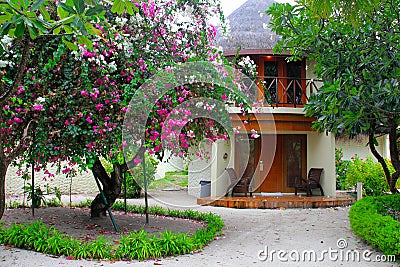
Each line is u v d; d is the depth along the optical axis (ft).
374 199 25.22
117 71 19.35
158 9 21.43
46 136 17.95
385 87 17.48
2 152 8.63
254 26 39.37
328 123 19.47
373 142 24.53
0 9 7.11
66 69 18.02
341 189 42.91
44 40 17.85
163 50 21.31
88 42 8.57
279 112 35.12
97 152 19.49
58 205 32.22
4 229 20.40
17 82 8.18
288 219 28.12
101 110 18.38
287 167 39.83
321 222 26.86
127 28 20.20
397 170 25.17
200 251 18.81
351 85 18.56
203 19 22.63
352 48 20.30
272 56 38.86
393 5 20.35
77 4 7.18
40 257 16.92
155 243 17.89
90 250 17.20
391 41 18.98
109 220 25.73
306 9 22.09
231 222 26.91
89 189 45.09
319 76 22.95
